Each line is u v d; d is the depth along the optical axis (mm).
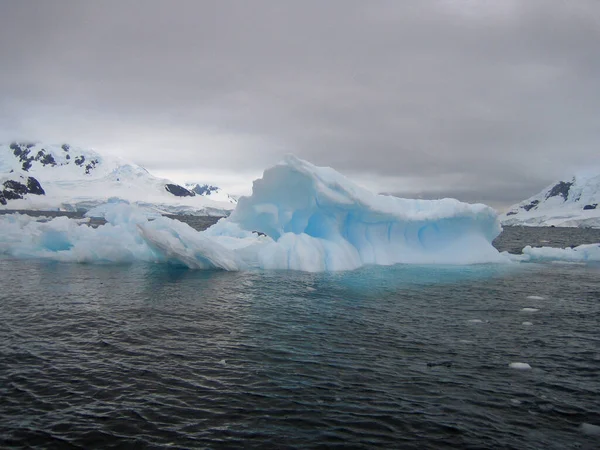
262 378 8445
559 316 13789
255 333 11336
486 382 8461
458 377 8680
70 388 7848
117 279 18938
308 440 6375
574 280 21141
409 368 9094
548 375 8875
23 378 8211
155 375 8492
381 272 21906
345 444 6293
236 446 6195
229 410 7180
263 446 6207
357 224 24984
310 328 11883
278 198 24516
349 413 7152
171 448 6121
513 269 24672
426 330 11922
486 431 6707
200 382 8211
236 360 9359
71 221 28312
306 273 21297
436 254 26094
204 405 7332
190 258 21984
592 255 30219
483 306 14984
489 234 28344
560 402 7684
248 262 24859
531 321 13117
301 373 8719
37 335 10773
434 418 7051
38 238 27141
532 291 17984
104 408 7176
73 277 19250
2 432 6422
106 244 24156
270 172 23547
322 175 23594
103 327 11539
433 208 26062
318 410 7230
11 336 10641
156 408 7207
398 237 26000
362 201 23328
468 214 25984
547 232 110500
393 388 8109
